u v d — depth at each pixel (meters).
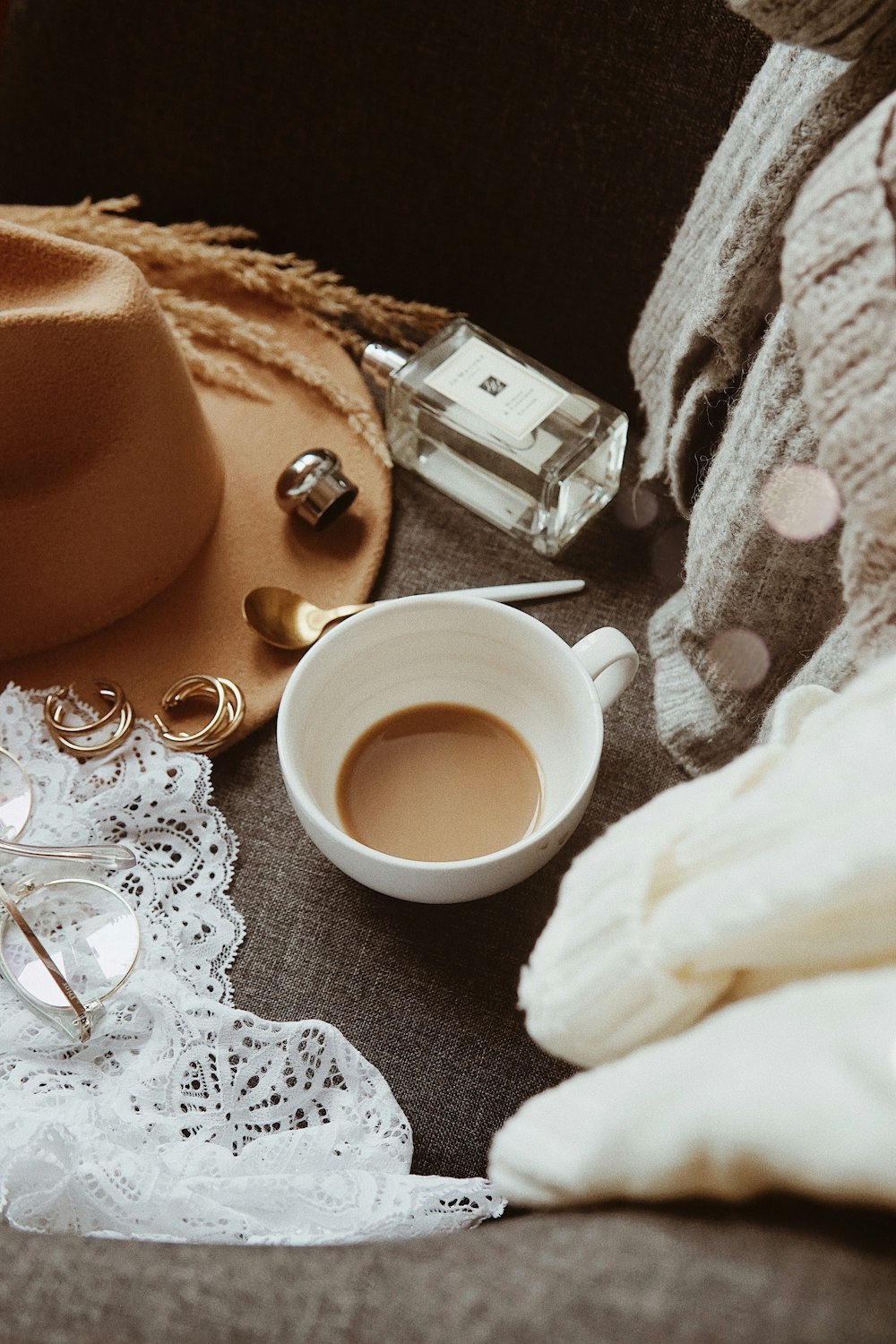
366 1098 0.54
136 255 0.74
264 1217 0.51
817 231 0.43
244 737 0.62
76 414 0.59
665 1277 0.35
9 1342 0.41
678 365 0.58
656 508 0.69
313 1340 0.39
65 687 0.63
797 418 0.50
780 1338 0.32
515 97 0.66
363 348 0.72
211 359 0.71
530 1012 0.43
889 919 0.34
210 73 0.70
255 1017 0.55
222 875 0.58
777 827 0.37
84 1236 0.45
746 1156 0.34
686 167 0.64
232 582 0.67
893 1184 0.31
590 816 0.60
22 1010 0.56
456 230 0.72
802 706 0.46
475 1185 0.51
